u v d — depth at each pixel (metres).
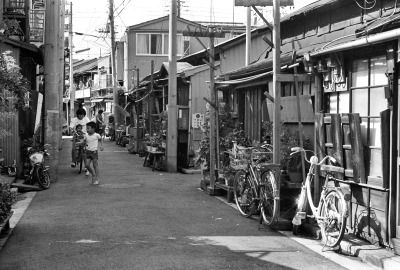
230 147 11.23
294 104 8.74
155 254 6.23
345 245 6.46
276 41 7.96
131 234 7.30
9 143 12.51
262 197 8.16
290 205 8.62
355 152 6.70
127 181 13.45
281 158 8.28
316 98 7.70
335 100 7.46
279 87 8.02
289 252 6.50
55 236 7.15
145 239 7.01
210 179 11.26
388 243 6.17
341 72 7.13
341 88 7.21
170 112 15.91
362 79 6.88
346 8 9.13
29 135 14.61
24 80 7.80
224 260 6.05
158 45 35.28
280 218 8.08
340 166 7.03
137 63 35.09
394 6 7.83
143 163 18.64
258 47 14.77
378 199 6.39
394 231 6.14
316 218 7.06
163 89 19.27
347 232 7.00
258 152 8.91
